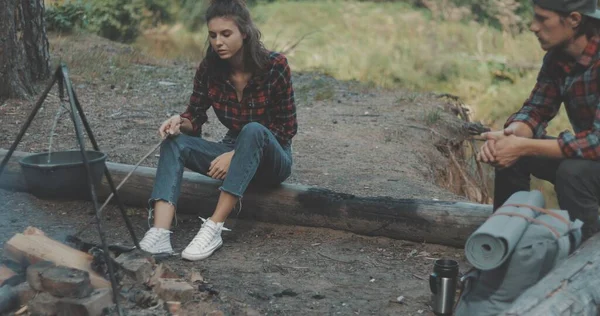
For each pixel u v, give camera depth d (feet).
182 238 14.76
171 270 11.86
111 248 12.43
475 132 28.50
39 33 28.81
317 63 49.47
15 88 26.43
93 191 10.54
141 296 10.93
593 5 11.12
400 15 59.88
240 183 13.62
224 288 12.23
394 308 11.75
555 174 12.11
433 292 11.30
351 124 26.53
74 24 46.68
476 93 47.24
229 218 15.51
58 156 12.87
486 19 58.03
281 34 58.13
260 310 11.50
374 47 52.65
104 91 29.25
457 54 51.93
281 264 13.44
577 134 11.25
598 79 11.28
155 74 33.19
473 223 13.79
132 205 16.26
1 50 25.95
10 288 10.68
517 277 10.26
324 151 22.33
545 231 10.27
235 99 14.26
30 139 21.91
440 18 59.00
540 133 12.48
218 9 13.29
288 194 14.99
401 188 18.49
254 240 14.62
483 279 10.59
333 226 14.85
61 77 11.02
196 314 10.96
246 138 13.56
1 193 16.85
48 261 11.03
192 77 33.50
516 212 10.57
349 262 13.64
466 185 25.40
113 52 37.91
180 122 14.03
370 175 19.69
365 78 46.42
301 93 32.04
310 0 63.77
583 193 11.27
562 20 11.16
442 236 14.11
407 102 31.19
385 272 13.24
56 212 15.97
